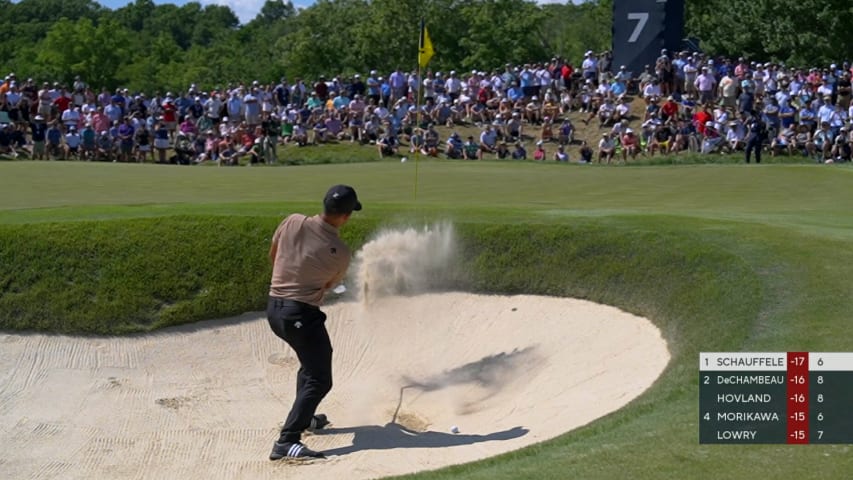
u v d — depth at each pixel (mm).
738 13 51781
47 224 10000
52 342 9078
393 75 34469
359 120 32062
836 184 17141
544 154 29953
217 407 8055
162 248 9836
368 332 9227
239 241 9992
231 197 14773
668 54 33406
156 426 7680
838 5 47188
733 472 5016
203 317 9453
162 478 6688
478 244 9898
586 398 7004
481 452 6387
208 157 29969
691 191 16156
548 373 7977
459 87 34969
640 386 6887
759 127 26156
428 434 7121
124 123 29188
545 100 33000
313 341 6535
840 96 30312
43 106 29969
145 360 8938
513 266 9656
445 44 58094
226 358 8984
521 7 62625
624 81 33062
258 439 7340
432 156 29969
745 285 8086
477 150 29953
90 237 9828
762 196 15281
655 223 9930
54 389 8391
